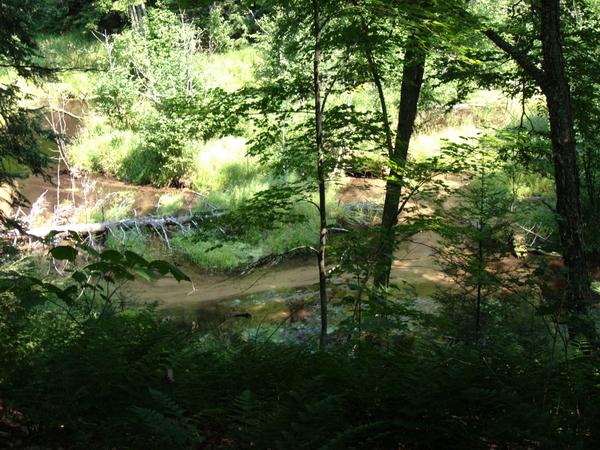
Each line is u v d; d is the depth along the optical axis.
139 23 30.64
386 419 3.28
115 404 3.15
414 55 9.00
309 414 2.67
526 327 6.26
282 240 16.44
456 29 7.96
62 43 34.47
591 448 3.09
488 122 21.77
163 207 18.64
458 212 8.37
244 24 32.72
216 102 8.23
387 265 7.40
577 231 7.83
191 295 13.99
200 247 16.00
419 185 8.02
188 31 24.94
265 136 8.16
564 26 11.06
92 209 17.95
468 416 3.30
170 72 22.86
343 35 7.97
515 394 3.12
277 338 10.82
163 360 3.51
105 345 3.35
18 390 3.14
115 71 23.70
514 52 8.45
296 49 8.45
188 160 19.83
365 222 16.84
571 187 7.92
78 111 26.05
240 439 2.93
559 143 8.00
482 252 7.78
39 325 4.38
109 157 21.12
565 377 3.55
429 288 13.08
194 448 2.77
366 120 7.97
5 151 11.13
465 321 7.17
